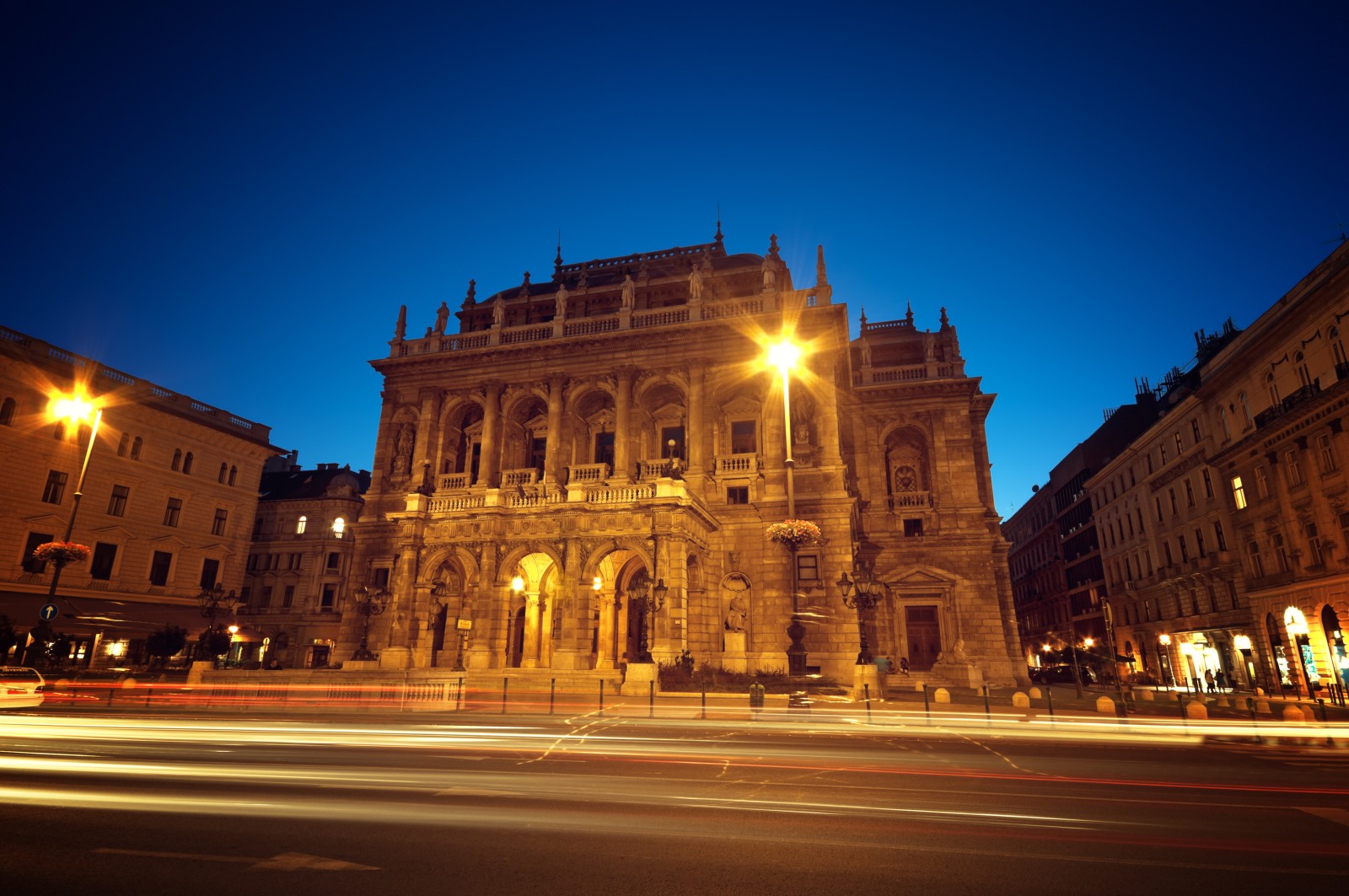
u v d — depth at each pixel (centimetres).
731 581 4034
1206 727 2152
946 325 5591
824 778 1183
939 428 5225
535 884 635
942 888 640
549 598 4088
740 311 4488
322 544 7094
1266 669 4178
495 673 3375
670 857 723
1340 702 3344
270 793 1004
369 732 1800
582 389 4634
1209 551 4775
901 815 913
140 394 5278
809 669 3800
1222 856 746
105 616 4741
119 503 5069
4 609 4325
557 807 935
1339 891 636
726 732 1880
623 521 3575
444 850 737
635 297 5028
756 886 640
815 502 4031
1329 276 3466
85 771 1162
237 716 2280
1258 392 4156
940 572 4888
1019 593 10125
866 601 3069
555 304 5259
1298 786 1161
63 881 624
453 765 1288
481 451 4741
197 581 5547
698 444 4291
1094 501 7038
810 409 4266
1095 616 7106
